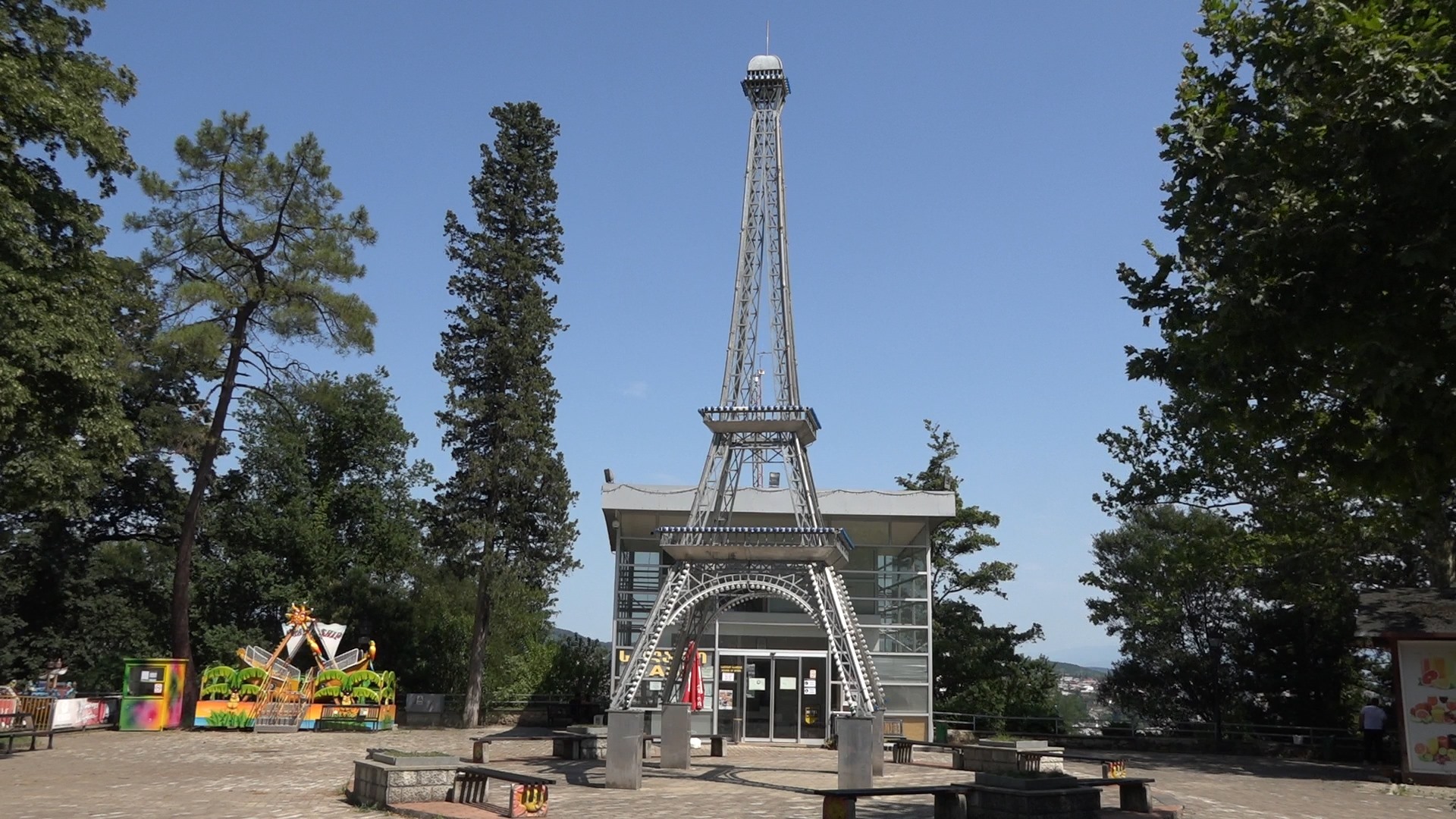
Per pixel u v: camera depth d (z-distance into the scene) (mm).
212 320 33875
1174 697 41719
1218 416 12930
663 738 21562
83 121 22000
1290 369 11977
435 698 37406
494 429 37969
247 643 40844
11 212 20047
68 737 28922
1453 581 26562
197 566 42469
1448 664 21812
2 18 21359
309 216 35156
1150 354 13164
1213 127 12211
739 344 23828
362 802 15078
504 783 18734
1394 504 25578
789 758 25297
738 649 33250
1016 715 40562
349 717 33219
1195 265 12453
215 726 32094
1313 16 11375
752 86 25531
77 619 40906
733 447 23188
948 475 44688
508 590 37094
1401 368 10023
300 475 45000
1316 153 11367
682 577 20875
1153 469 29688
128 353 32656
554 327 39500
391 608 44906
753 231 24625
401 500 48750
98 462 23281
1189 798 17812
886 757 26609
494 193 40062
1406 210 10578
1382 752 28078
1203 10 13133
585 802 15742
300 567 43906
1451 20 10555
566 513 38125
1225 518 31297
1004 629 41969
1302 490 25578
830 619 20406
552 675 43062
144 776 19391
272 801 15609
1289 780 22062
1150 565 42531
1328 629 36438
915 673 33594
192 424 35469
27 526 39625
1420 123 9844
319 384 36125
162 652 42562
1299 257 11203
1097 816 13602
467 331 38688
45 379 21609
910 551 34656
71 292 22031
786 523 33562
